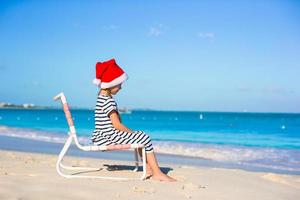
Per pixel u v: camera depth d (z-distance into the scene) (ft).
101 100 20.34
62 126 102.12
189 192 17.65
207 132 92.79
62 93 19.75
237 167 33.12
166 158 38.58
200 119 238.27
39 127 94.79
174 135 80.74
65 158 31.14
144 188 17.83
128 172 22.02
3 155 31.17
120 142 19.89
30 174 20.26
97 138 20.31
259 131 99.19
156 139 66.64
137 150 21.91
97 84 20.27
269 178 23.09
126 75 20.70
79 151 41.55
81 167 23.57
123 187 17.81
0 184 17.22
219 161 37.14
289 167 33.83
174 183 19.39
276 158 40.16
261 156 41.81
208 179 21.30
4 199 14.65
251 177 22.77
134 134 19.98
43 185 17.39
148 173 21.11
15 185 17.16
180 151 45.21
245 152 45.27
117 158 35.63
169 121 194.08
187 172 23.62
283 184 21.31
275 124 149.48
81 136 63.62
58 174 20.45
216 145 53.47
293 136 79.77
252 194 18.08
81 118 189.26
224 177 22.18
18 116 222.89
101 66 20.34
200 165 33.55
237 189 18.98
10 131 75.72
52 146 46.65
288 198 17.74
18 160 26.96
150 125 141.28
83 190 16.76
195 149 47.57
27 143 50.42
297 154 43.78
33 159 28.27
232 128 116.37
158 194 16.85
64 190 16.60
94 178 19.61
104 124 20.13
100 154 39.04
